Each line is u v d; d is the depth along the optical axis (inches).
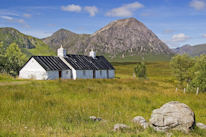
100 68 2564.0
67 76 2172.7
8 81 1432.1
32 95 827.4
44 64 1978.3
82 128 425.1
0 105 606.9
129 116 604.7
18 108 592.4
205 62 1569.9
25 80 1589.6
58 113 550.9
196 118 658.2
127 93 994.1
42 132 378.3
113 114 608.7
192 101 929.5
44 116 518.6
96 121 508.4
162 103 861.8
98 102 770.8
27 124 442.3
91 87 1225.4
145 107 771.4
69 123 468.8
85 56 2610.7
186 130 441.1
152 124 469.7
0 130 375.2
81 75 2287.2
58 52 2277.3
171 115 463.2
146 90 1223.5
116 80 1886.1
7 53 2664.9
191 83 1365.7
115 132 401.1
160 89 1336.1
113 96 916.0
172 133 421.1
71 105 685.3
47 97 812.6
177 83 2172.7
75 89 1091.3
